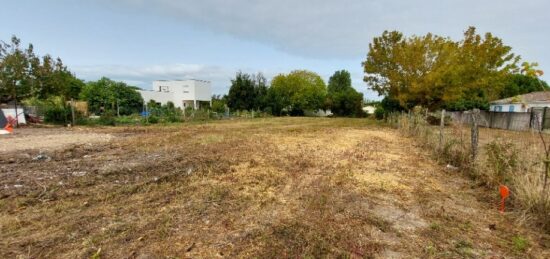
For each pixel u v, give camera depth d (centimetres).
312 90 4094
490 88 1844
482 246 278
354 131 1405
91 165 557
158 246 259
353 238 284
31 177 464
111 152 713
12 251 245
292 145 872
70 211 332
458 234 301
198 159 619
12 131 1248
